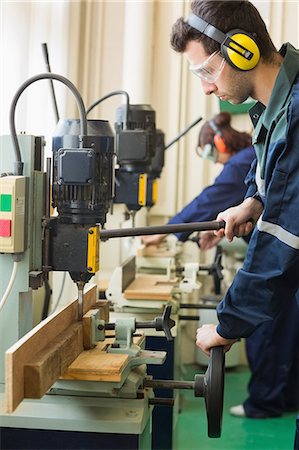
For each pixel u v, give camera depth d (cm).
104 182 175
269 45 176
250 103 377
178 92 438
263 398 373
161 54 438
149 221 406
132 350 169
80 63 404
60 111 330
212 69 176
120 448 159
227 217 208
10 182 161
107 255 402
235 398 406
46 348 146
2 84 300
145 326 177
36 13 318
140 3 416
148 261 322
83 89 407
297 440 192
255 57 173
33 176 168
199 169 448
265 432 353
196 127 445
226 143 363
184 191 450
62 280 302
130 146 279
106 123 181
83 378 151
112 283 267
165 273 321
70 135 170
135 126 289
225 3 172
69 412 160
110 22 424
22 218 165
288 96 173
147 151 281
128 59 419
